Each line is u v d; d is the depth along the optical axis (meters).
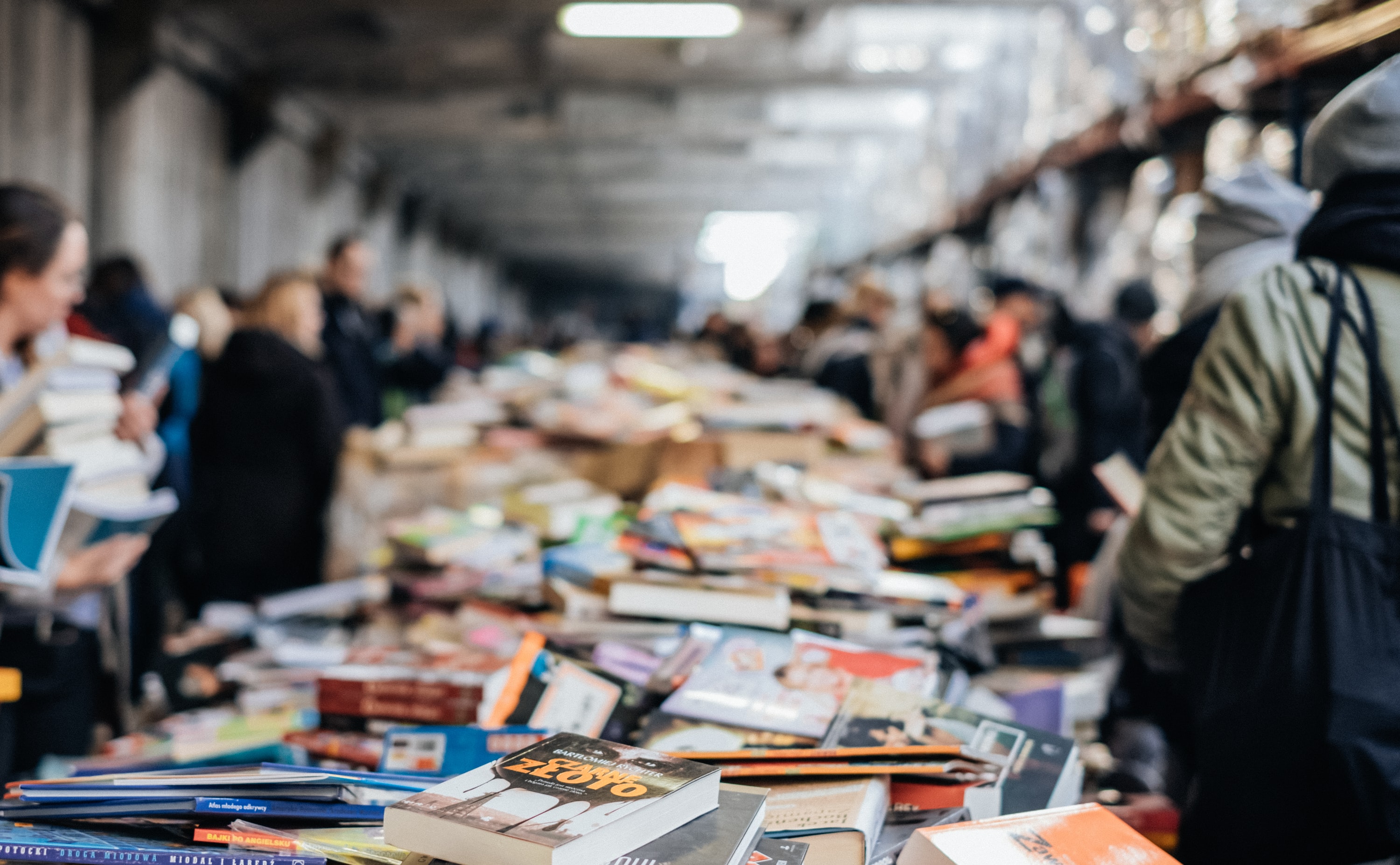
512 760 1.09
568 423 3.46
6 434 1.81
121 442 2.12
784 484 2.65
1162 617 1.76
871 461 3.44
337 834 1.12
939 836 1.11
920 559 2.20
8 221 1.92
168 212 10.57
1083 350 4.01
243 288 12.81
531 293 44.09
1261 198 2.21
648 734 1.43
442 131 16.36
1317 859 1.50
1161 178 5.06
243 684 2.01
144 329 3.23
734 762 1.30
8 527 1.66
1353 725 1.45
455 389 4.39
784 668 1.58
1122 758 2.17
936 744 1.40
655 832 0.99
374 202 19.97
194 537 3.58
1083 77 5.53
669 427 3.45
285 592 3.61
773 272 27.59
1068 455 4.14
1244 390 1.62
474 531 2.49
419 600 2.34
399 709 1.57
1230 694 1.56
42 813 1.14
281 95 13.19
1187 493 1.65
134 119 9.48
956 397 4.07
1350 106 1.61
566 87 13.12
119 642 2.28
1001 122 7.88
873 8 11.12
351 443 3.37
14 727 2.03
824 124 15.52
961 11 11.12
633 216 26.30
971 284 8.79
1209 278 2.27
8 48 7.65
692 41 12.38
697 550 1.88
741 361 9.77
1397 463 1.54
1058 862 1.10
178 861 1.08
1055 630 2.17
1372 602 1.50
